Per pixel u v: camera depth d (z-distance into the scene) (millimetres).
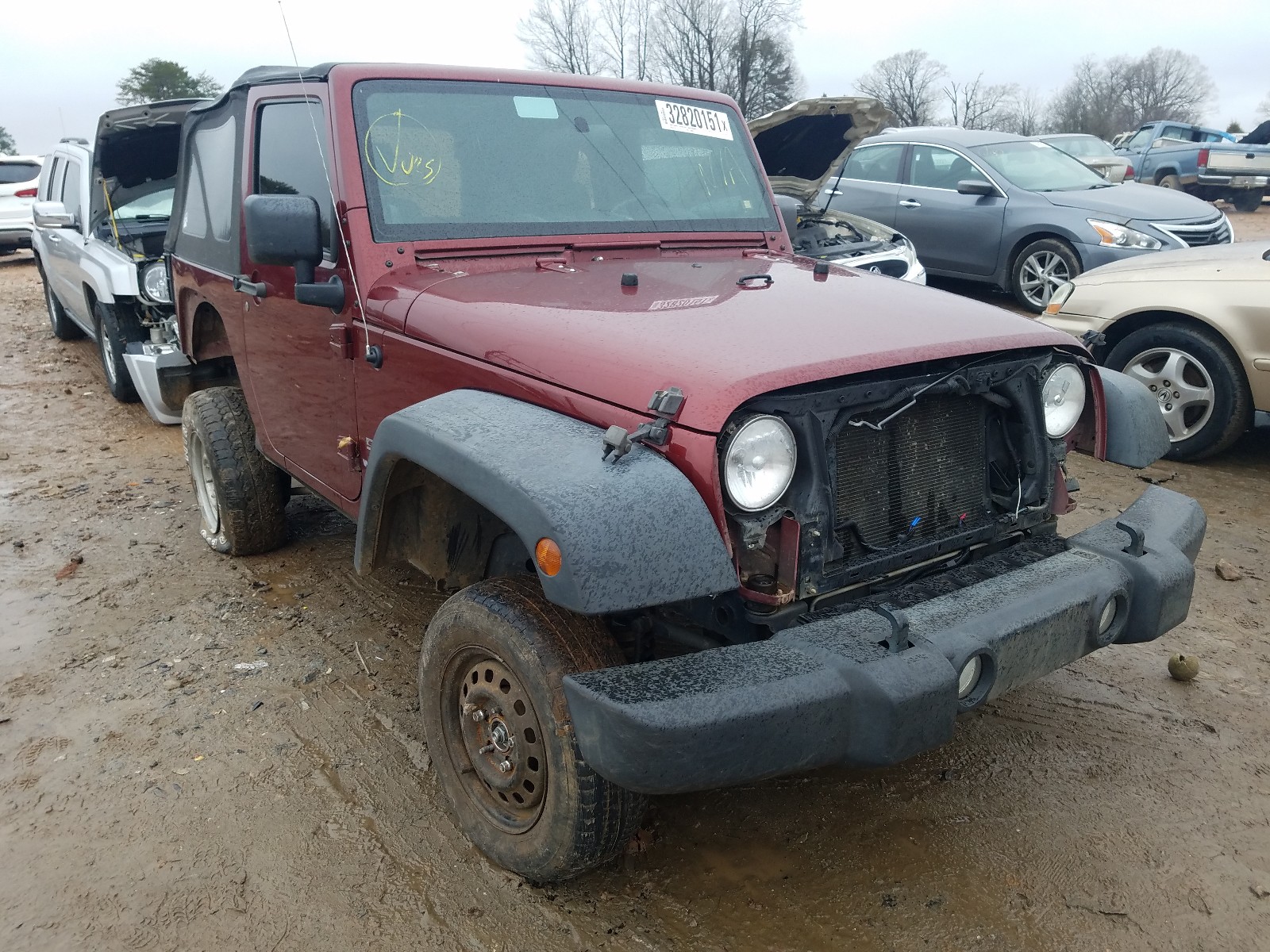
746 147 3945
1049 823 2707
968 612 2244
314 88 3205
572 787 2207
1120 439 2930
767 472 2119
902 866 2547
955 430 2564
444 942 2314
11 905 2441
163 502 5367
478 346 2547
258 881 2514
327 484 3447
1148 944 2283
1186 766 2959
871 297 2766
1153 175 21172
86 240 7645
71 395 7891
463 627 2432
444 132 3213
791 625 2248
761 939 2316
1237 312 5270
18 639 3812
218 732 3170
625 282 2775
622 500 1964
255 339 3787
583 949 2289
